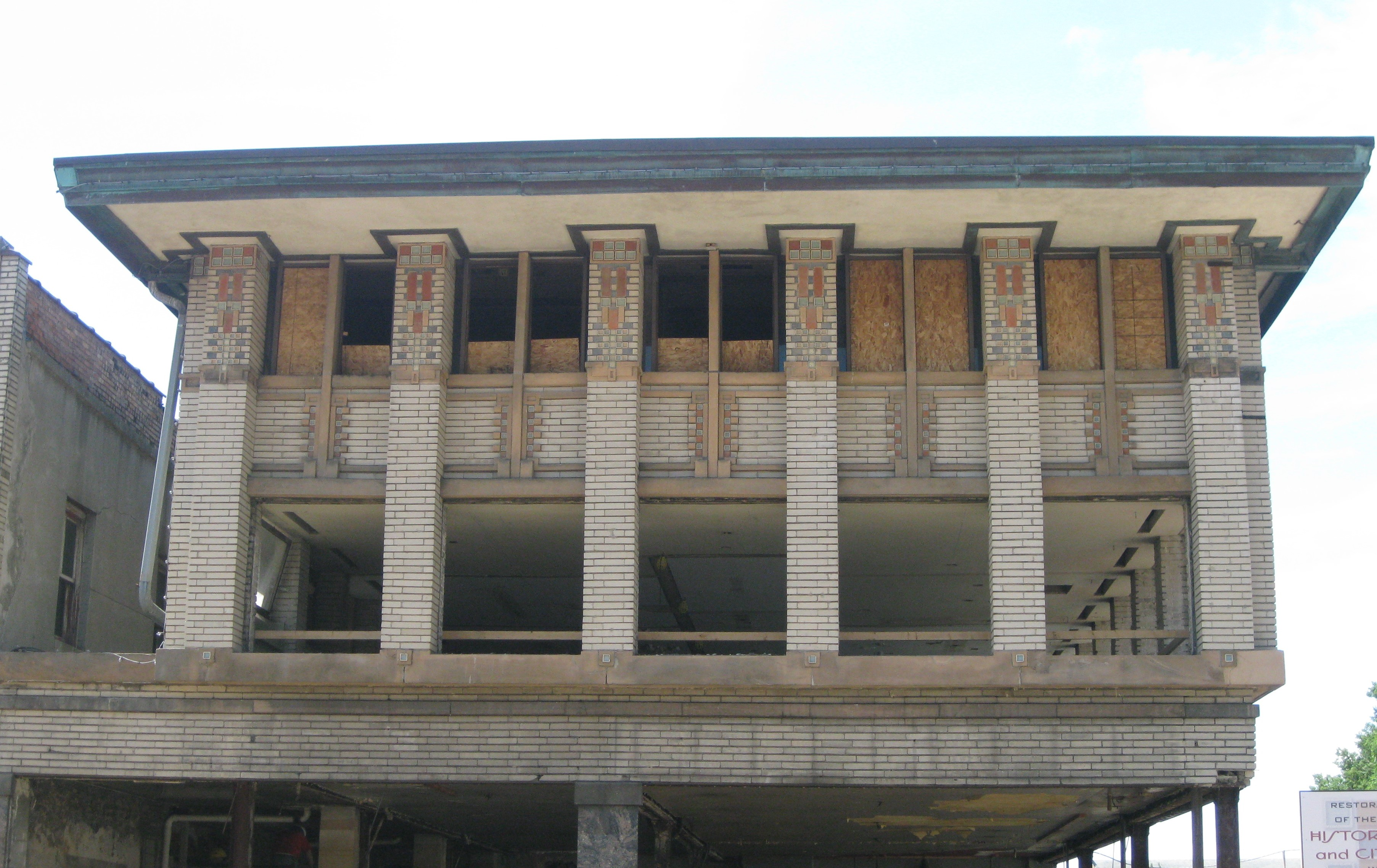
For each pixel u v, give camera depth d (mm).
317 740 17391
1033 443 17422
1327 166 16500
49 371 20156
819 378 17766
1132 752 16766
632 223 17969
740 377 18094
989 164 16703
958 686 16703
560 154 17047
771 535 19922
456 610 25734
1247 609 16766
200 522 17812
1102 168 16594
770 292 19906
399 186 17156
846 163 16828
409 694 17375
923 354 18312
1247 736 16766
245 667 17172
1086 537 20078
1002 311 17828
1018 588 16984
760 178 16859
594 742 17156
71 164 17469
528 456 18031
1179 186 16719
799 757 16984
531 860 30938
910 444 17781
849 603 25297
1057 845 30016
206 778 17359
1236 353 17562
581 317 20156
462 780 17156
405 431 17906
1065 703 16891
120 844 20453
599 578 17266
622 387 17844
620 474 17562
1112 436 17703
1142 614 21469
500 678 16891
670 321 20703
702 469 17781
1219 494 17156
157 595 23656
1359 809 14609
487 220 17984
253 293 18500
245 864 17281
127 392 22984
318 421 18312
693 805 21516
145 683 17484
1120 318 18328
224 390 18219
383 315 20812
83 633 20984
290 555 20062
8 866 17297
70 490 20734
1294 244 18266
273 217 17984
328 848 21391
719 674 16766
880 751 16953
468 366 18734
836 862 34188
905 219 17703
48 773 17531
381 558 21359
